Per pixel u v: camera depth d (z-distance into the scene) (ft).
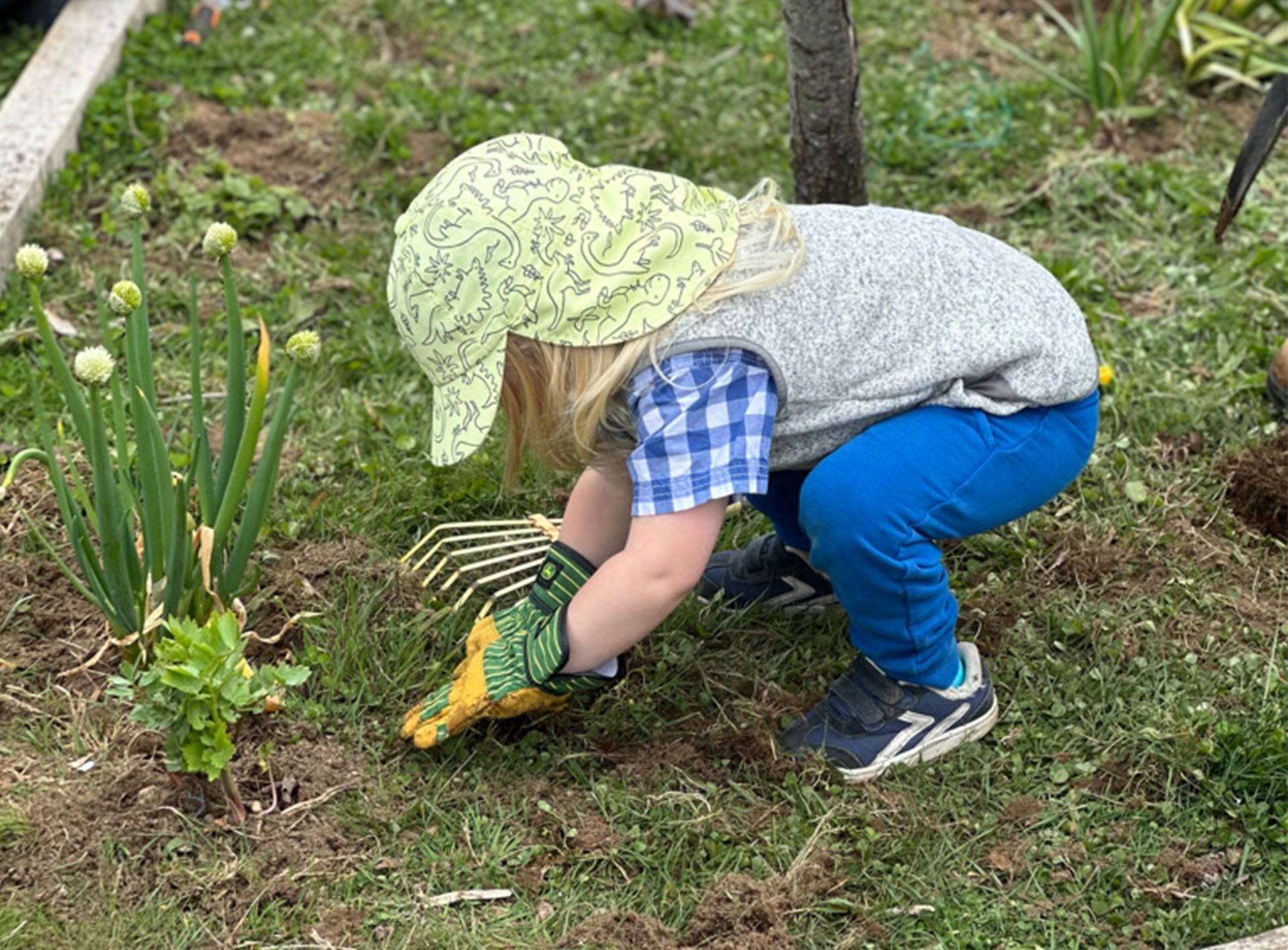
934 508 7.39
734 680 8.76
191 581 8.14
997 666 8.83
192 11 16.53
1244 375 11.30
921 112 14.82
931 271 7.37
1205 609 9.22
